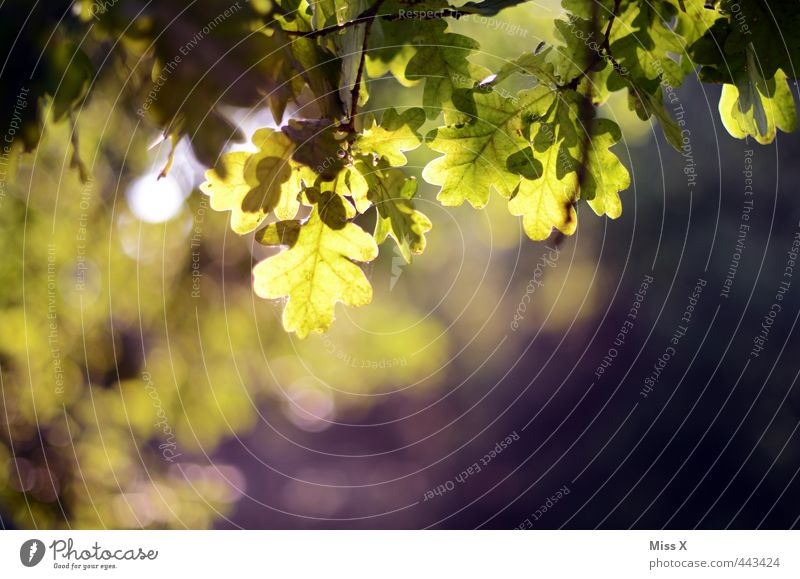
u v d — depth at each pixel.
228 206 2.17
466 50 2.44
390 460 22.55
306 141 2.15
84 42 2.60
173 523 6.88
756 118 2.39
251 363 7.25
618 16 2.40
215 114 2.23
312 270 2.20
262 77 2.25
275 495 22.42
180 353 6.86
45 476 6.27
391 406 22.42
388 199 2.23
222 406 7.14
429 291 14.67
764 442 11.09
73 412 6.55
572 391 16.28
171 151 2.26
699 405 11.91
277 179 2.16
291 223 2.17
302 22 2.37
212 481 7.26
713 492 11.55
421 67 2.44
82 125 4.12
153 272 6.53
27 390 6.22
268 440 23.92
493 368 18.08
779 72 2.43
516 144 2.30
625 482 12.77
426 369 17.28
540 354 17.30
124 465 6.87
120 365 6.73
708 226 11.87
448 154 2.30
